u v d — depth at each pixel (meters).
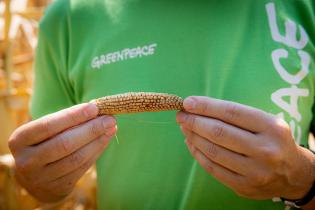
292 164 0.43
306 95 0.52
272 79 0.50
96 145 0.45
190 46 0.52
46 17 0.61
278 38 0.51
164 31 0.53
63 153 0.44
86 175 0.82
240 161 0.42
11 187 0.79
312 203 0.46
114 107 0.44
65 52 0.59
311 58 0.52
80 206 0.79
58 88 0.62
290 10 0.53
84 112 0.43
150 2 0.54
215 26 0.52
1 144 0.87
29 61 1.07
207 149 0.43
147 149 0.52
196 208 0.51
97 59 0.55
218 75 0.51
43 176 0.46
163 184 0.52
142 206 0.53
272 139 0.41
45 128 0.44
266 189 0.44
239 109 0.41
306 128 0.53
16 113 0.94
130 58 0.54
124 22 0.55
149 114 0.52
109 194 0.55
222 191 0.50
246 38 0.52
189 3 0.53
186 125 0.43
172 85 0.52
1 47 0.97
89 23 0.57
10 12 0.88
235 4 0.52
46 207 0.77
